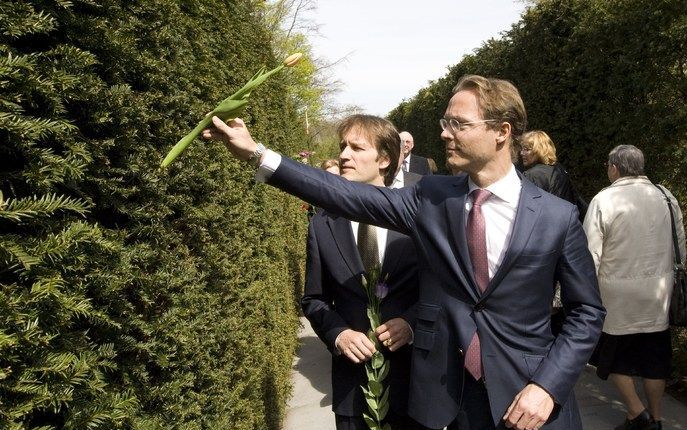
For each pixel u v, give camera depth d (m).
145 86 1.80
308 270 2.62
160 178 1.82
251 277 3.35
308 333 8.19
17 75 1.12
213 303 2.35
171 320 1.81
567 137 6.74
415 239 2.01
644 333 3.96
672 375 4.97
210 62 2.66
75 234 1.21
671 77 4.90
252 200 3.62
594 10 5.82
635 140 5.38
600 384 5.14
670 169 4.95
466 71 11.31
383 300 2.42
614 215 3.97
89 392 1.36
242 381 2.95
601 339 4.14
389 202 2.02
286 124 7.96
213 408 2.36
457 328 1.85
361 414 2.40
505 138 1.88
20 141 1.15
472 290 1.85
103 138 1.56
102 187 1.52
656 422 4.00
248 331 3.09
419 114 15.57
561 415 1.82
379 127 2.56
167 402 1.86
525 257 1.82
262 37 5.20
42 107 1.28
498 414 1.78
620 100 5.59
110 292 1.46
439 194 1.99
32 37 1.34
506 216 1.89
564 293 1.92
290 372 5.62
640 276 3.91
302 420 4.78
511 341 1.82
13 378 1.14
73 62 1.30
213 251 2.38
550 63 7.12
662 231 3.95
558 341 1.84
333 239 2.54
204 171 2.26
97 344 1.51
